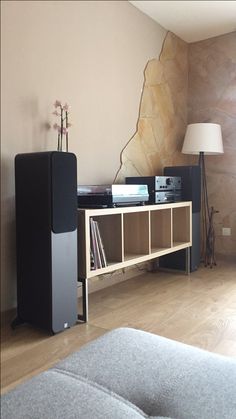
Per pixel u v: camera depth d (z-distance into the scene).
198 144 3.32
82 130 2.53
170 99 3.50
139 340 1.31
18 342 1.81
